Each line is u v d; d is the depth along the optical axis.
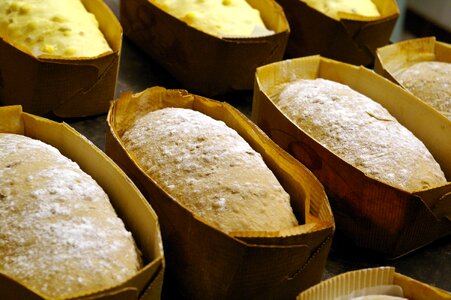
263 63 0.92
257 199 0.66
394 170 0.73
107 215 0.63
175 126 0.72
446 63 0.92
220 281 0.62
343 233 0.75
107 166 0.67
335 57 1.00
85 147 0.69
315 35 1.00
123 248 0.61
